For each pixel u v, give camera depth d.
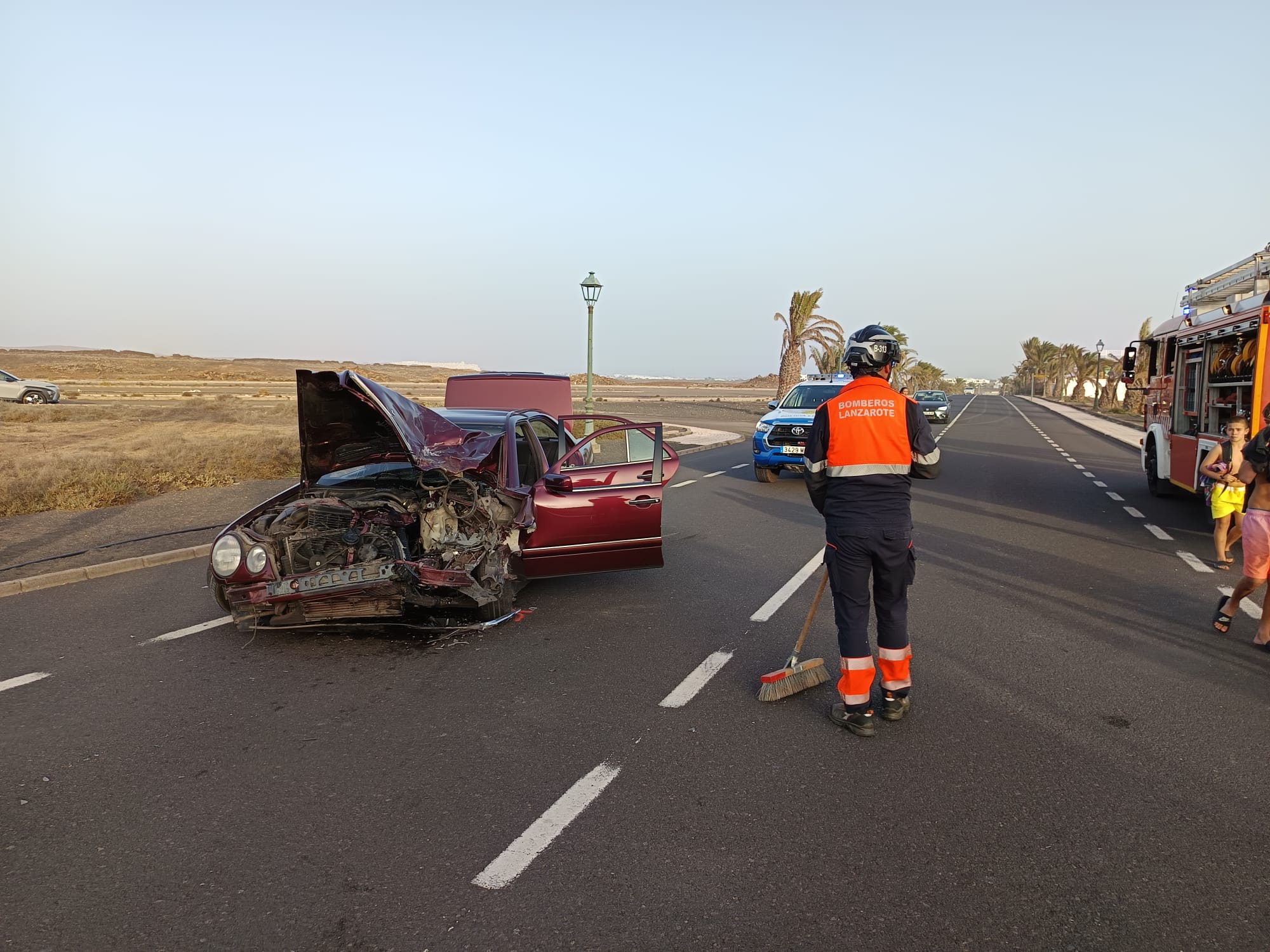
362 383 5.88
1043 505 12.77
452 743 4.20
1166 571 8.15
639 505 6.76
